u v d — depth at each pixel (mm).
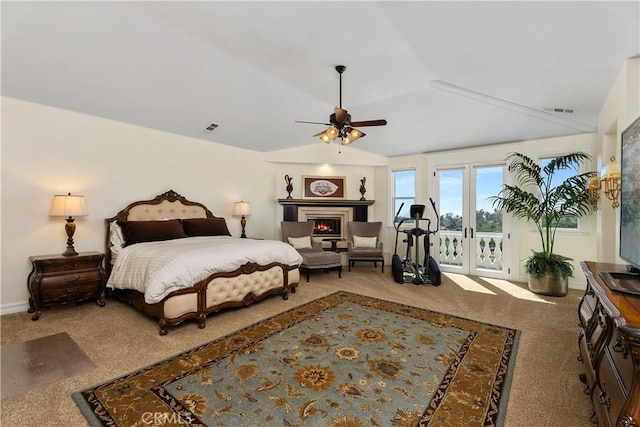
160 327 2861
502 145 5211
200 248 3346
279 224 6367
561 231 4727
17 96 3398
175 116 4238
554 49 2498
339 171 6590
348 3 2154
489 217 5398
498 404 1852
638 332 1022
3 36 2441
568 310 3586
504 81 3213
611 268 2088
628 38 2240
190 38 2613
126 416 1734
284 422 1696
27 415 1737
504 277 5211
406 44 2652
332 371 2225
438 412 1780
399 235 6430
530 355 2473
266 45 2723
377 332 2920
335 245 6285
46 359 2389
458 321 3221
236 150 5754
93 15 2295
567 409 1807
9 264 3408
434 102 3955
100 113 3973
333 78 3367
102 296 3705
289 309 3609
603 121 3545
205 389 2002
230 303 3385
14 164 3438
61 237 3764
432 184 6016
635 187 1820
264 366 2293
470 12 2137
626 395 1176
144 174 4539
